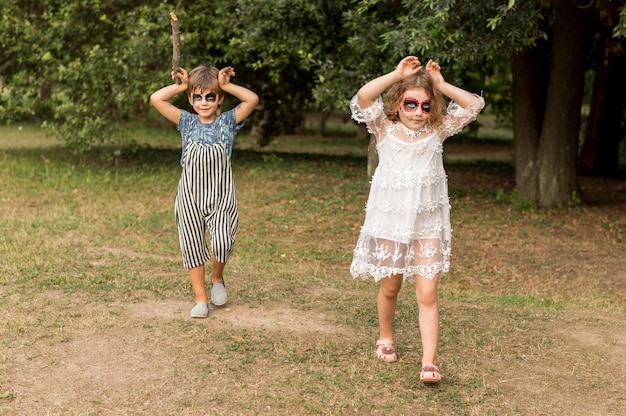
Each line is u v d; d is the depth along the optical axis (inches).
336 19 503.8
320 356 192.4
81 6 546.9
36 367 181.9
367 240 180.1
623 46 604.4
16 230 353.1
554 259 374.0
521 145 500.4
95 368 182.1
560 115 486.3
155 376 178.4
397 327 220.7
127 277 262.4
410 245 175.8
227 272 285.7
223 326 212.5
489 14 359.6
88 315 218.5
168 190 510.6
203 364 185.2
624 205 516.4
